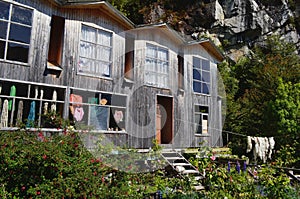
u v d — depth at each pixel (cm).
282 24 2580
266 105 1516
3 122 759
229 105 1738
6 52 796
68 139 529
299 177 816
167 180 619
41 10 867
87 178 456
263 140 1052
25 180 462
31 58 826
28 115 828
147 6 2516
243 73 2383
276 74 1895
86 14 948
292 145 1243
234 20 2533
